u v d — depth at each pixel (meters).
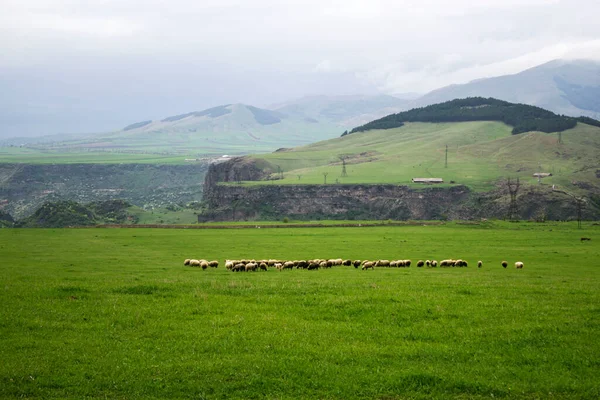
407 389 23.20
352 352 26.94
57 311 33.66
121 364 25.17
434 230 159.62
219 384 23.44
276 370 24.78
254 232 152.62
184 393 22.67
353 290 41.12
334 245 111.31
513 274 61.19
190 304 35.94
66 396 22.34
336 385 23.48
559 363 25.69
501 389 22.97
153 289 41.00
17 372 24.08
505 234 142.38
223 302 36.69
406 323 31.83
